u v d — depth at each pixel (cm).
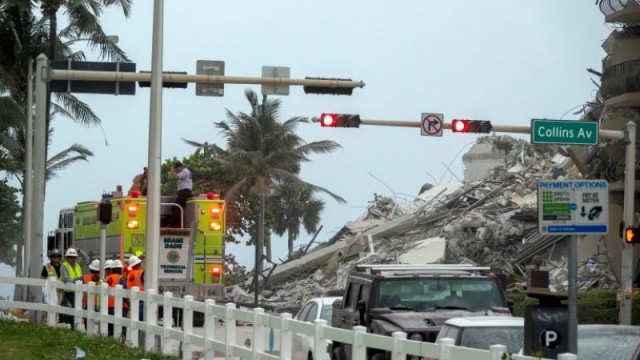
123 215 7462
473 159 16900
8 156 15388
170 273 7531
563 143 5416
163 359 4450
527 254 12288
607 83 11175
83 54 12438
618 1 11094
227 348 3975
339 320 4409
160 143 5512
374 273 4191
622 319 7150
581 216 2802
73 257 6091
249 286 13888
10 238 18375
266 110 17025
